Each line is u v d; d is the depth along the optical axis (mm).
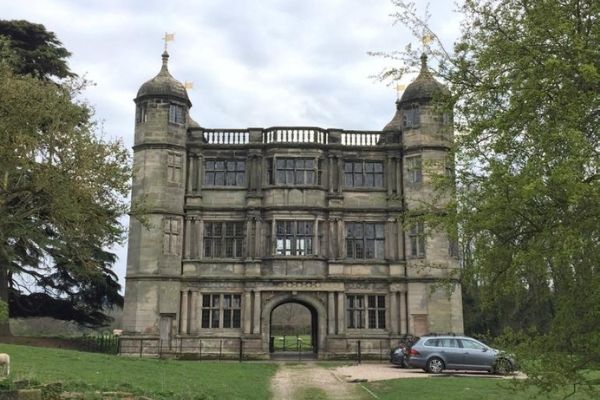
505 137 9234
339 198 36531
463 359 25750
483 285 10664
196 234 36031
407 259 35625
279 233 35938
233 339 34656
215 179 37125
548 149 8703
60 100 24203
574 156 8250
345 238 36469
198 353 34188
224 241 36344
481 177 10383
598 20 9141
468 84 10750
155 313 34062
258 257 35500
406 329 34812
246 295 35000
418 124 36562
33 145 22203
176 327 34500
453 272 11438
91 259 28625
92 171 23531
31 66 35062
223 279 35406
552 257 8789
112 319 40625
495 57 9875
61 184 22453
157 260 34594
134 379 17453
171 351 33969
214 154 37125
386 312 35469
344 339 34594
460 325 34719
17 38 35938
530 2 9781
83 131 24016
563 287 9227
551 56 9016
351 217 36656
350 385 21094
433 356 25953
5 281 32125
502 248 9555
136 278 34438
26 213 23922
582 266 8984
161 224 35062
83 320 38906
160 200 35312
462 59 10852
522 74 9367
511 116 9117
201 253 35906
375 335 34812
